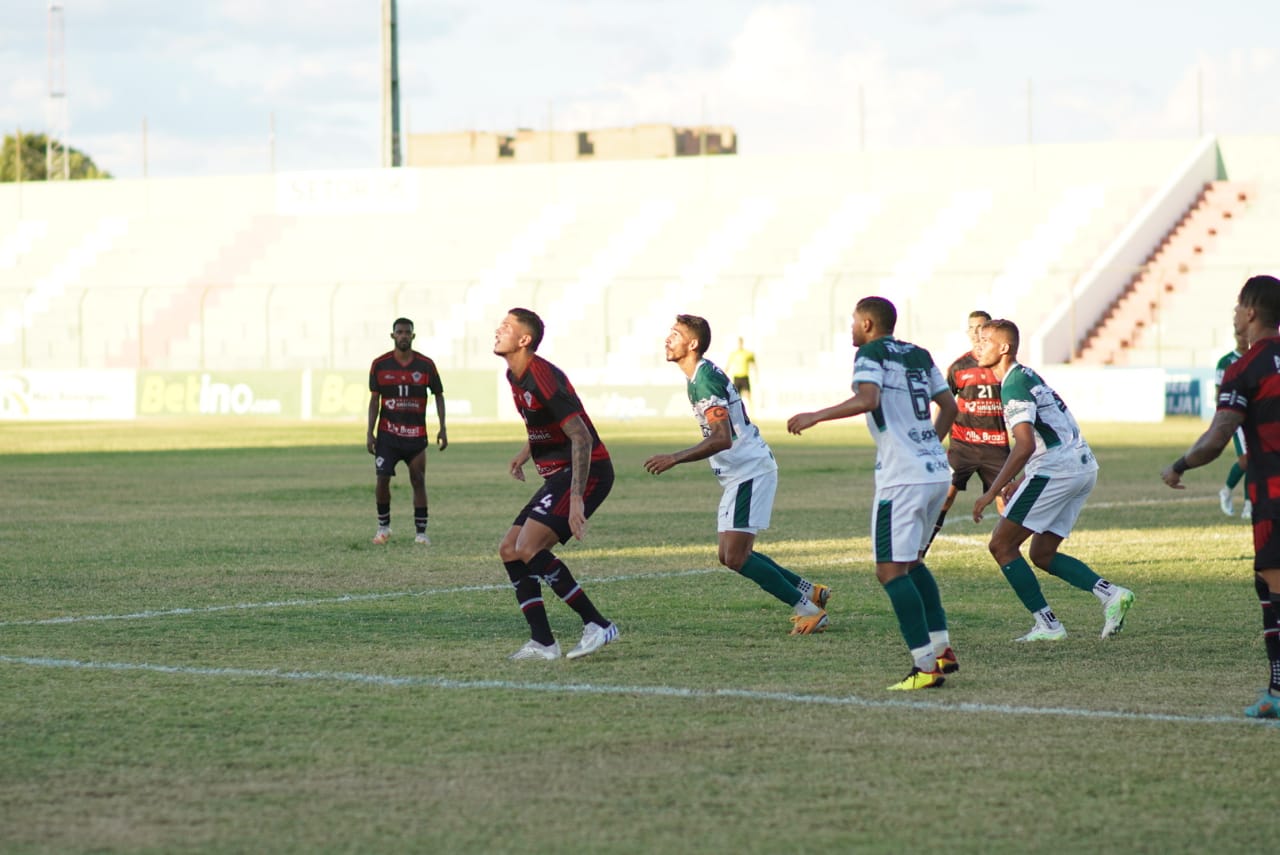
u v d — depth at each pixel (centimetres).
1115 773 1700
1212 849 1436
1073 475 2577
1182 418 12044
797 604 2703
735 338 14612
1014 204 15325
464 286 15825
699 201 16512
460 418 13262
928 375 2262
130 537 4378
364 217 17162
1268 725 1933
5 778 1694
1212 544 4122
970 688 2183
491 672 2316
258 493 6016
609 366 14675
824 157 16350
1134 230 13812
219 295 16362
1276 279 1931
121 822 1528
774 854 1421
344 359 15412
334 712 2027
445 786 1658
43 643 2580
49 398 14288
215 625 2784
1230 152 15262
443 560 3834
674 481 6644
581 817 1541
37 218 18212
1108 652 2486
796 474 6981
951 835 1477
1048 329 12738
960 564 3719
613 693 2150
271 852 1433
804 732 1902
